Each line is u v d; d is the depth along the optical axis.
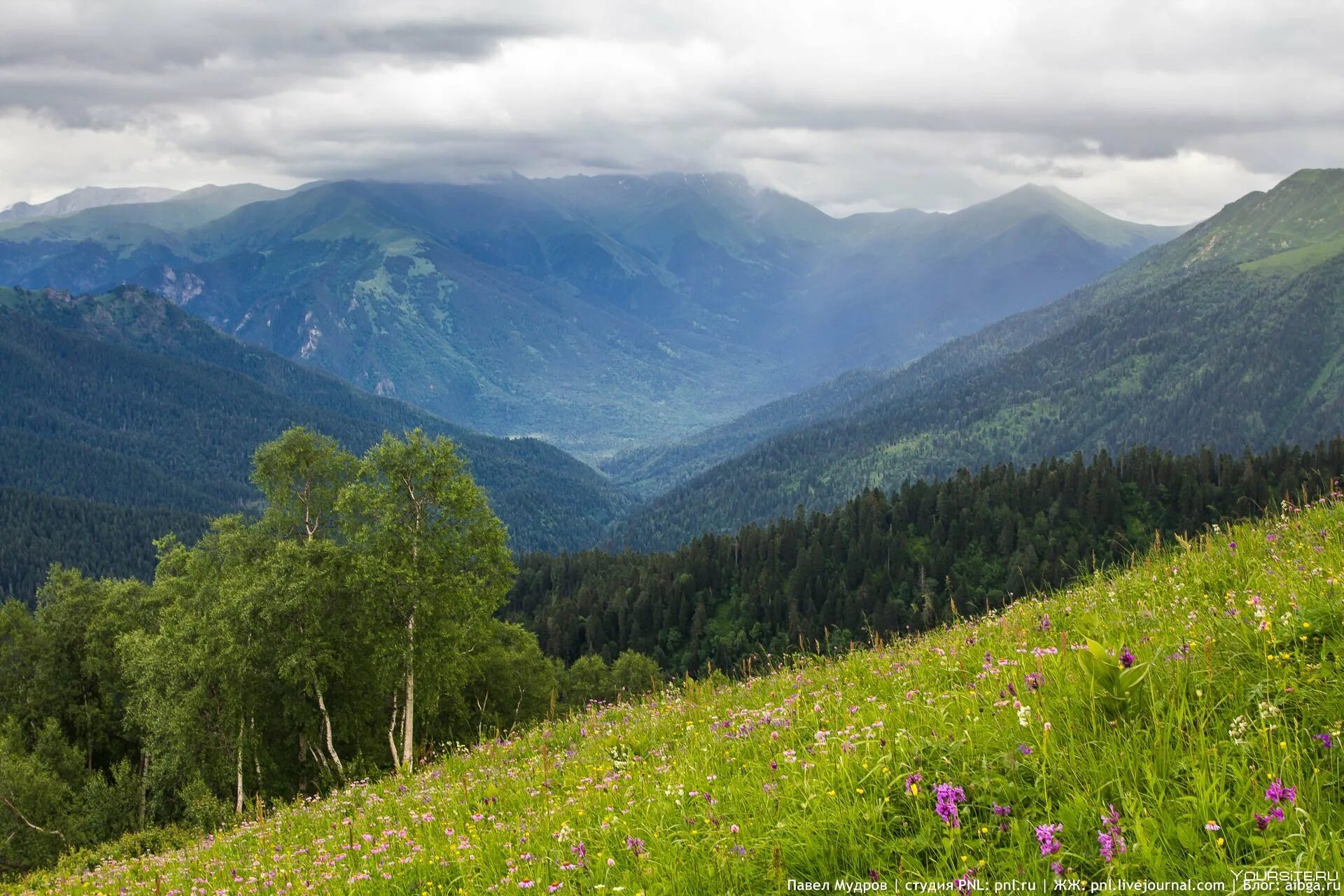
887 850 5.97
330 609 38.19
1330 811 4.91
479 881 7.93
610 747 12.07
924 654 10.84
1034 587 13.21
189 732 39.66
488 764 14.85
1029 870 5.18
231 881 11.92
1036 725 6.64
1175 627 7.88
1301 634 6.70
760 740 9.16
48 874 28.11
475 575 39.34
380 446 38.22
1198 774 5.39
